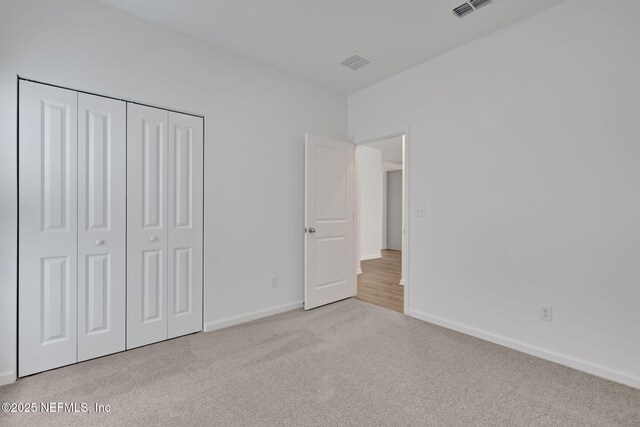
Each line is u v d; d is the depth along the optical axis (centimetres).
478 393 178
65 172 204
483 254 254
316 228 332
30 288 193
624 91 189
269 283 309
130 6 219
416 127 305
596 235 199
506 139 241
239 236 286
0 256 183
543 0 209
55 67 198
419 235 302
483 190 254
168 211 246
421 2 212
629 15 187
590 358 201
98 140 215
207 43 265
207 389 180
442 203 283
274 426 150
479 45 257
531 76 227
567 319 211
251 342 245
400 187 841
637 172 185
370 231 691
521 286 233
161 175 243
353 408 164
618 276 192
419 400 171
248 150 292
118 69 221
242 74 287
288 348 235
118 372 198
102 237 218
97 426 149
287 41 264
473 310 261
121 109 225
